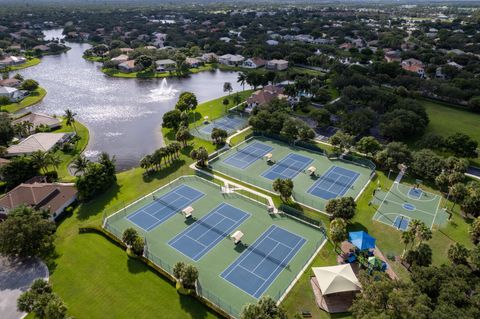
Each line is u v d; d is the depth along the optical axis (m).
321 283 50.09
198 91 158.75
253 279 54.16
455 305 42.00
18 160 79.06
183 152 96.69
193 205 73.12
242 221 68.19
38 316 43.62
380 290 43.59
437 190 78.50
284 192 71.81
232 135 108.44
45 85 166.50
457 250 53.94
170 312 48.28
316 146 98.56
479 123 118.38
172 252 59.62
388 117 107.06
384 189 78.81
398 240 62.56
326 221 67.88
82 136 109.06
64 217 70.00
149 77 182.00
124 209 71.44
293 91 132.38
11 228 55.41
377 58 190.88
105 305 49.38
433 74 169.12
